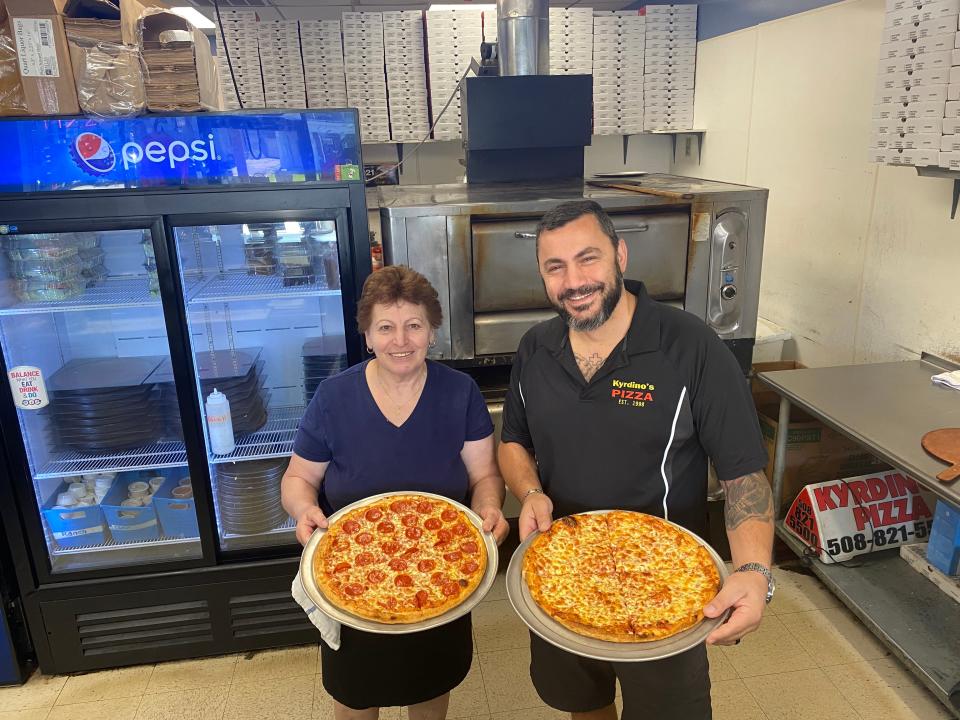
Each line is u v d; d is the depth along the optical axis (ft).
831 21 9.45
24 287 6.63
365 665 5.02
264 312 7.89
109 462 7.21
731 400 4.33
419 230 7.53
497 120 10.34
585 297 4.15
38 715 6.77
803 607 7.91
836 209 9.62
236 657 7.50
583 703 5.14
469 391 5.24
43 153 5.92
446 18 13.08
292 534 7.62
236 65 13.10
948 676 6.34
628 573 4.19
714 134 13.19
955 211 7.59
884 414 6.91
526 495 4.79
